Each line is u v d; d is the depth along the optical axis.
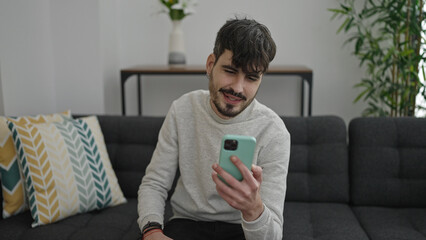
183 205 1.31
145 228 1.15
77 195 1.60
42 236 1.44
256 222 0.97
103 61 2.60
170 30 3.12
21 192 1.61
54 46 2.52
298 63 3.13
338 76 3.13
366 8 2.71
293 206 1.74
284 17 3.07
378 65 2.71
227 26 1.08
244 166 0.90
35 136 1.57
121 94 2.91
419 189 1.73
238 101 1.11
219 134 1.24
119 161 1.85
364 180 1.76
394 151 1.77
